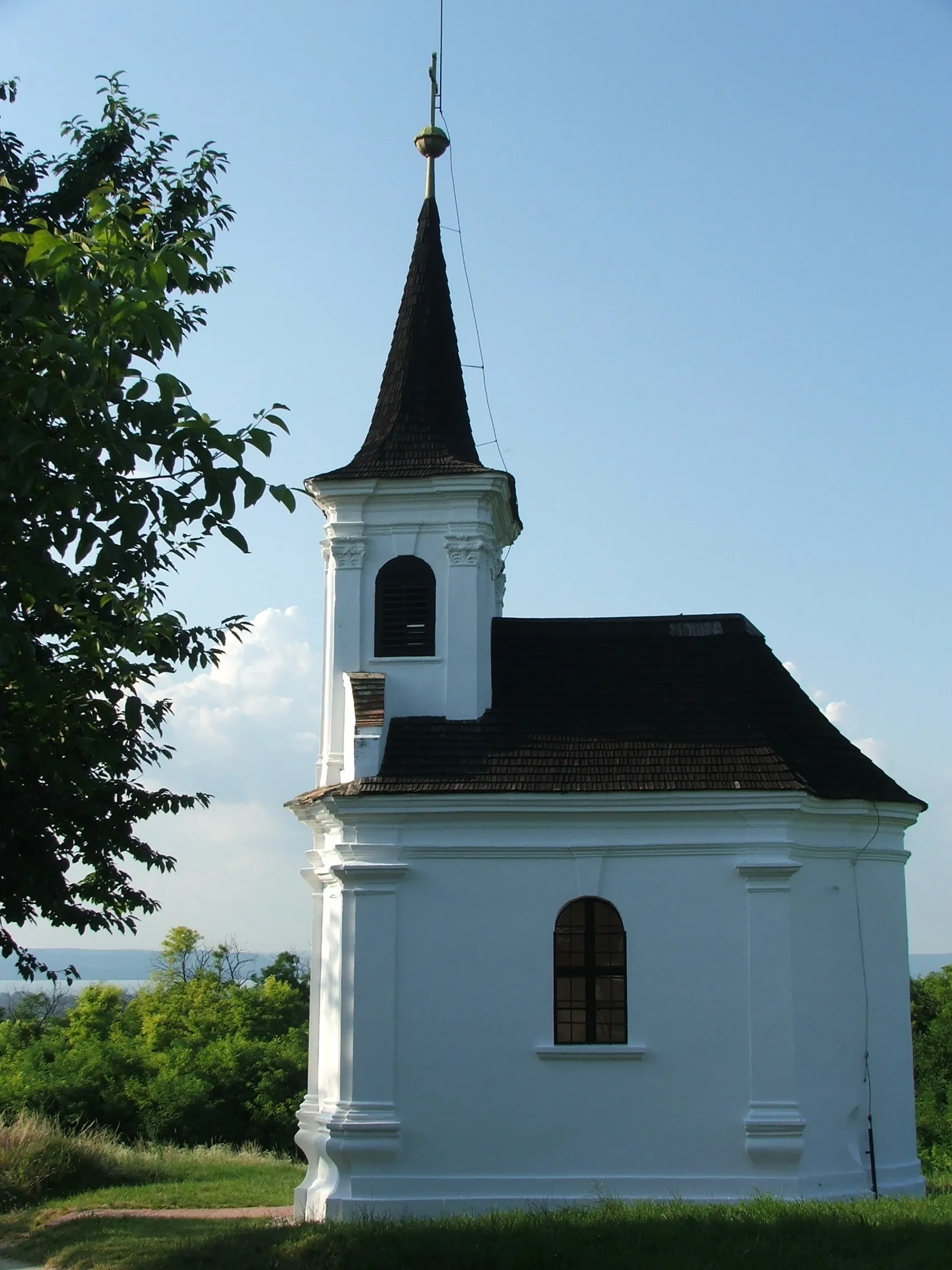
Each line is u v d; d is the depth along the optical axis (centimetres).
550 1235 1575
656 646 2409
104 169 2092
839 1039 2117
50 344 1163
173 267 1232
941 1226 1541
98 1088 4419
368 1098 2069
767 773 2127
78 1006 6581
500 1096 2064
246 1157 3209
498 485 2345
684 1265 1401
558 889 2125
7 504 1249
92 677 1627
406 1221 1814
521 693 2338
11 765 1639
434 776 2175
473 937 2116
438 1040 2088
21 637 1294
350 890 2138
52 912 1858
